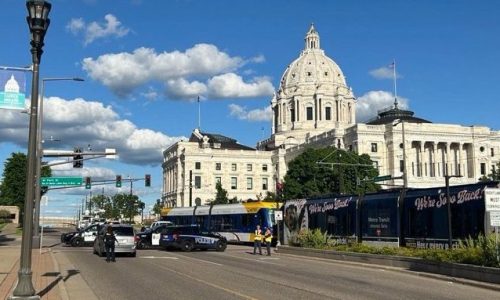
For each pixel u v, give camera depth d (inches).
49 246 1840.6
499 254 770.8
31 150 521.7
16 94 543.5
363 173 3764.8
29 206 517.0
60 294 607.8
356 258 1127.6
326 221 1550.2
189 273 881.5
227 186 7012.8
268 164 7190.0
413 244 1217.4
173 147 7450.8
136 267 1002.7
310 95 7485.2
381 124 5561.0
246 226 2081.7
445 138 5339.6
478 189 1055.6
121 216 6496.1
